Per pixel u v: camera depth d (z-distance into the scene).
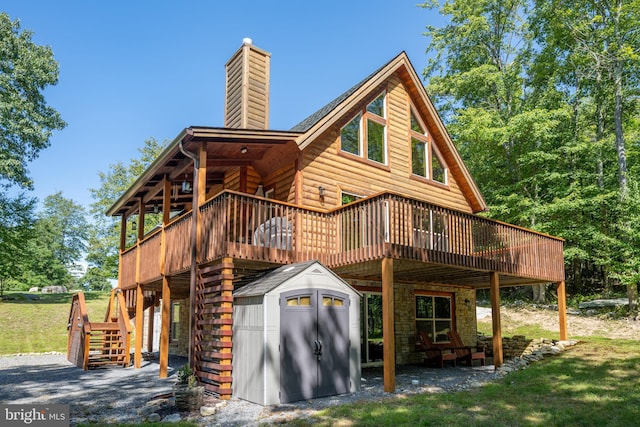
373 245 8.13
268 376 6.82
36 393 8.04
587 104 22.16
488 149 22.28
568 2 19.86
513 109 22.66
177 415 6.17
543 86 22.48
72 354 13.59
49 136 23.70
